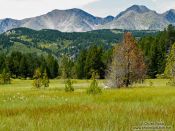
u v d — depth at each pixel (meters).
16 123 12.94
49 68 163.50
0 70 159.25
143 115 14.84
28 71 163.50
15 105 22.33
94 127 11.66
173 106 18.78
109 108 18.27
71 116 14.85
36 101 25.89
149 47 142.25
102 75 138.00
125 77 61.34
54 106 20.66
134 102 22.44
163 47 131.75
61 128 11.41
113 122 12.80
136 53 62.00
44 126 11.93
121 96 26.55
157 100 23.28
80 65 145.62
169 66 60.69
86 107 19.36
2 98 30.95
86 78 139.62
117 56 61.88
